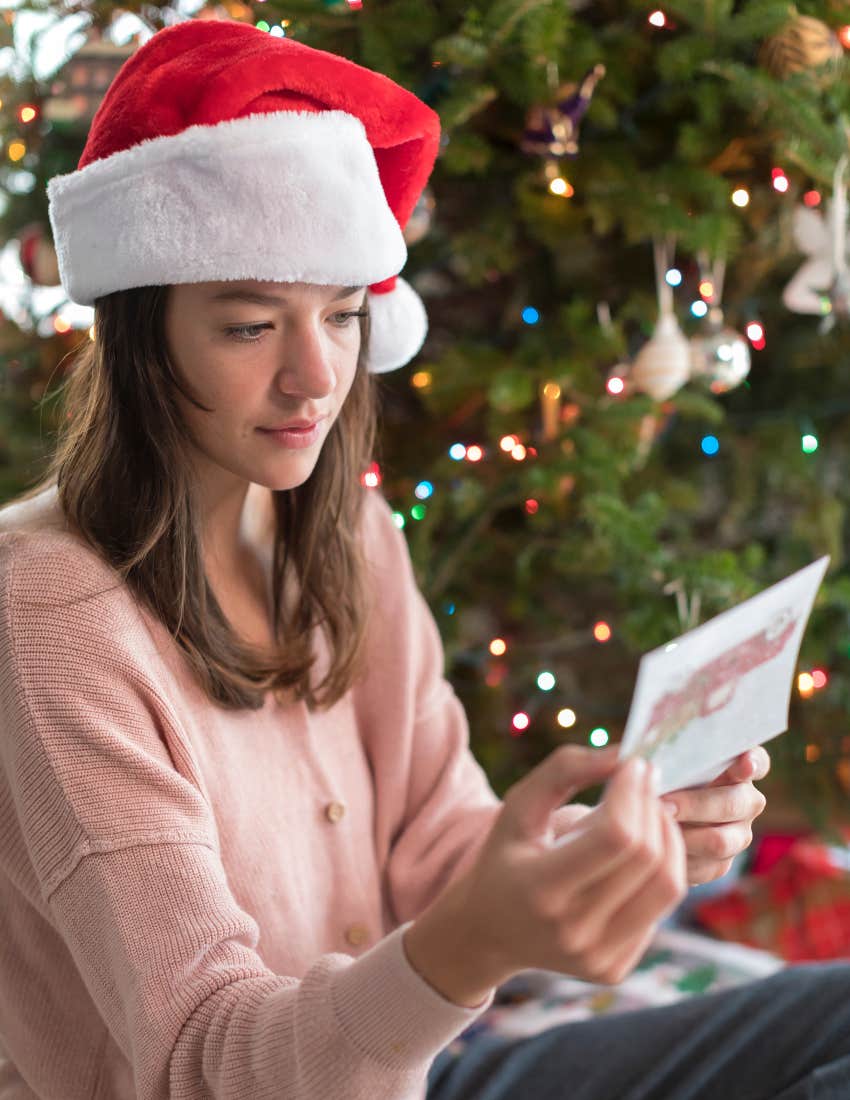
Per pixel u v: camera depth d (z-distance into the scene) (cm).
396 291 105
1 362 192
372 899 104
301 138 79
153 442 86
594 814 61
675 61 153
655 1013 102
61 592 82
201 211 78
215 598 93
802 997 100
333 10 148
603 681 193
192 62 82
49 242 169
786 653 70
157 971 70
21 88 177
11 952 88
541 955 58
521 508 179
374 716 111
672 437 192
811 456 186
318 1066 63
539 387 167
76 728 77
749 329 171
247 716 95
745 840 78
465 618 177
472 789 114
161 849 74
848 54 164
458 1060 102
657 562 158
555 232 162
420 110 89
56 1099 87
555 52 144
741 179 168
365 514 117
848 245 159
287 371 83
